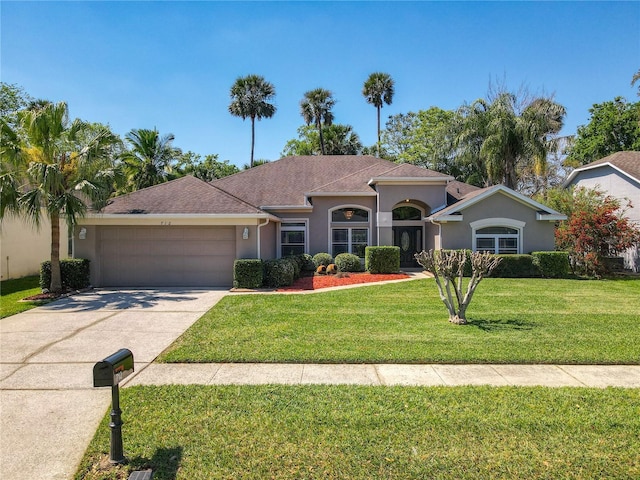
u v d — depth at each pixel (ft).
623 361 21.93
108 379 12.17
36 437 14.55
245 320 31.99
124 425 15.06
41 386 19.36
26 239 64.39
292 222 68.23
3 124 42.42
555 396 17.40
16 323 32.35
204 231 51.88
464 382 19.35
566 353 23.07
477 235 61.26
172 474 12.07
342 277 57.36
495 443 13.64
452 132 106.11
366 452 13.15
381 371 20.94
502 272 57.77
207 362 22.50
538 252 57.82
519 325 29.76
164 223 50.29
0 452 13.56
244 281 48.70
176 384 19.25
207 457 12.92
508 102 84.74
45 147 43.88
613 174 76.74
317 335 27.32
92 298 43.32
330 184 70.18
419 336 26.84
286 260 53.31
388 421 15.20
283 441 13.85
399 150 153.17
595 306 37.06
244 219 50.67
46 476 12.23
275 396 17.61
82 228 50.85
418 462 12.57
